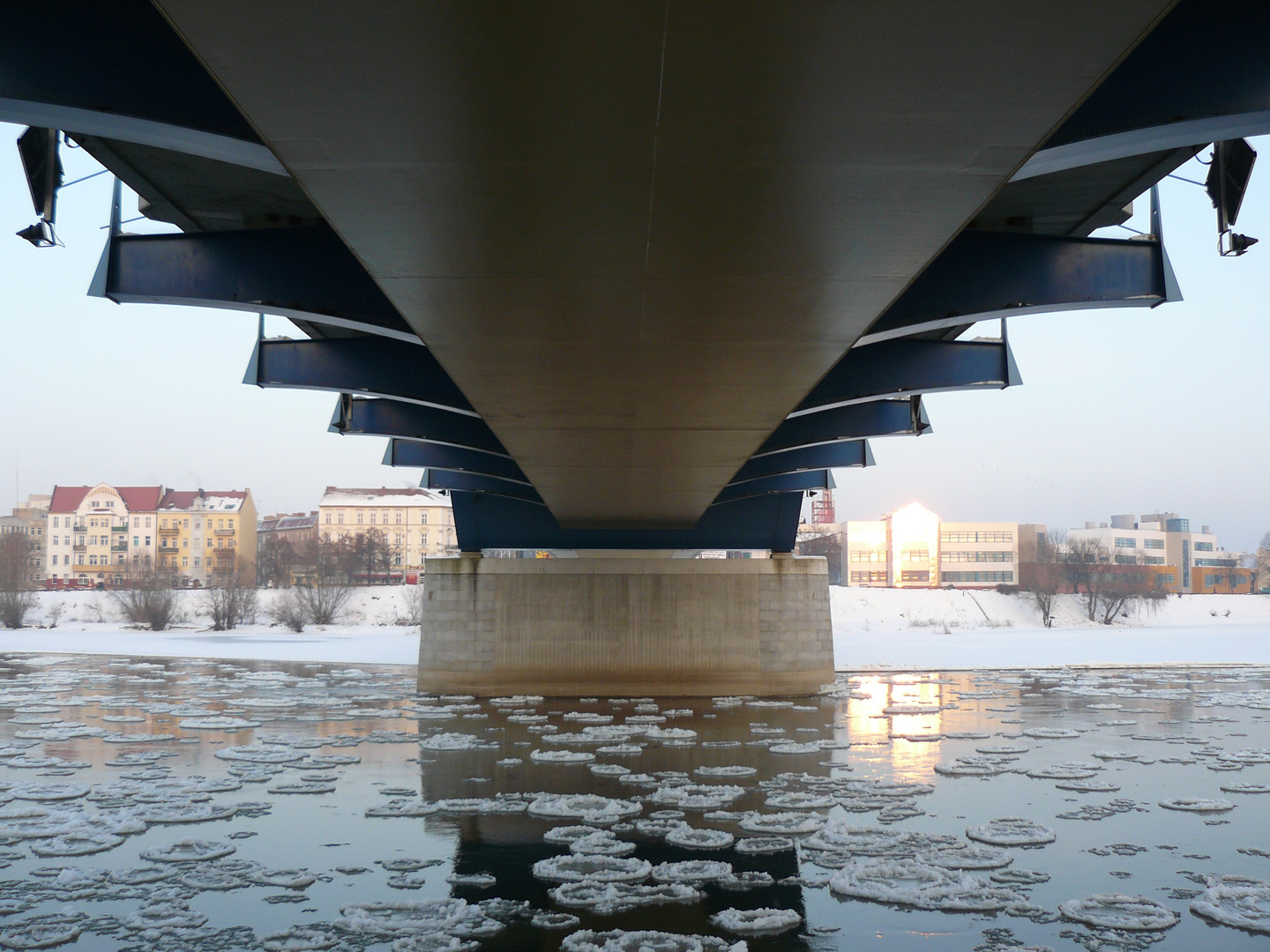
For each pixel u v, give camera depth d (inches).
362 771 1013.8
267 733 1279.5
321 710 1526.8
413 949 513.3
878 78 277.0
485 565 1727.4
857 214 377.7
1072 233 691.4
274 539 6609.3
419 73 277.1
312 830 767.7
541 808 832.3
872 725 1358.3
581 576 1715.1
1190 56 360.5
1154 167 571.5
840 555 6806.1
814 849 711.1
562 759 1080.8
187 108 366.9
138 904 588.7
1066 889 617.3
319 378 1010.7
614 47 261.9
